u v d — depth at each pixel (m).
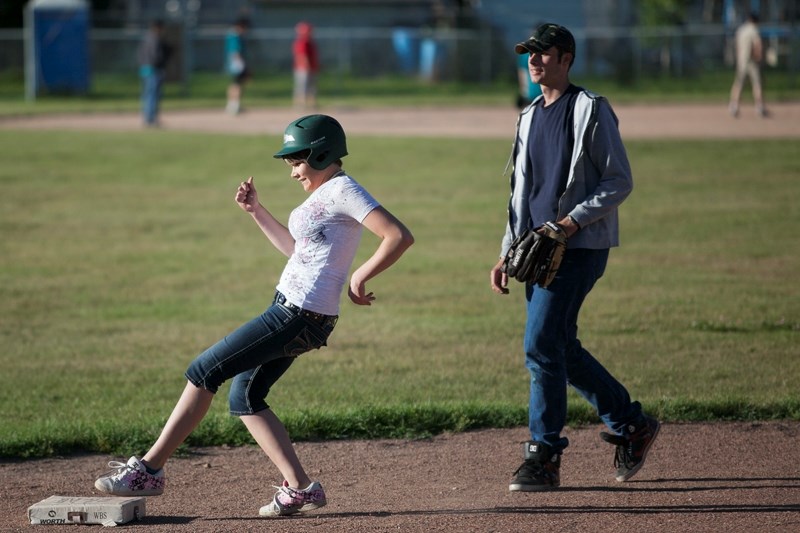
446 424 23.97
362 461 21.88
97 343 32.69
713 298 37.09
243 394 17.80
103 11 158.62
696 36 131.12
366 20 155.62
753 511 17.92
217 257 46.22
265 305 37.78
